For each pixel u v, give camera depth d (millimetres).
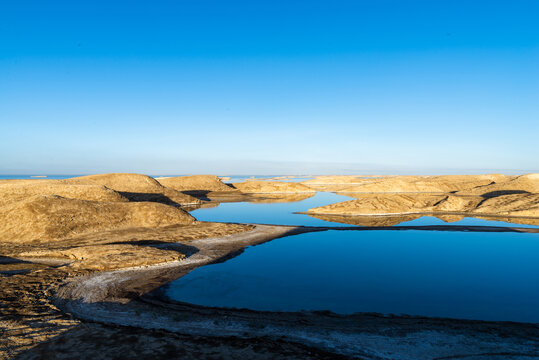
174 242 25750
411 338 10773
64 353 8812
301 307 13789
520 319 12562
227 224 33438
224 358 8711
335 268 19625
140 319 12195
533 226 34656
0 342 9430
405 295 15211
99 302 13969
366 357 9266
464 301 14445
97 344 9430
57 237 25922
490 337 10891
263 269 19375
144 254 20531
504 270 19312
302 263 20703
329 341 10398
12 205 29641
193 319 12320
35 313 12164
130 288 15844
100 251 20953
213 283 16844
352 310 13484
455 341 10555
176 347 9336
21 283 15555
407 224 36375
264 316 12758
